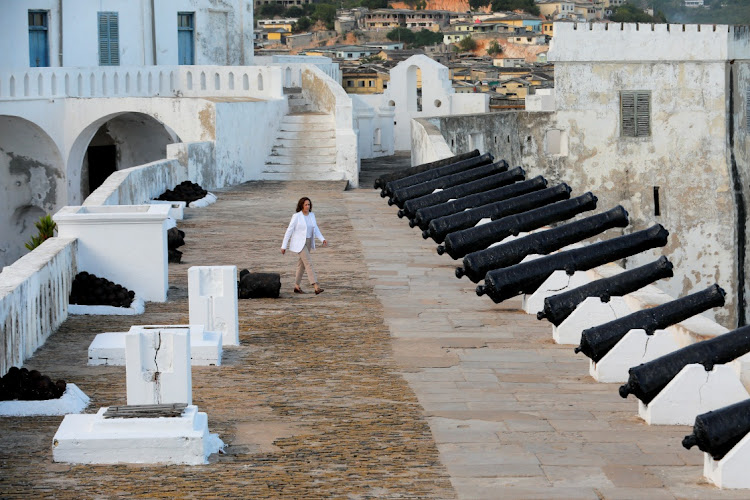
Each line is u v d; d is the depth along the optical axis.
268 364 15.48
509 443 12.01
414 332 17.47
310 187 37.19
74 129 39.62
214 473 11.00
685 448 11.65
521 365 15.51
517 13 167.62
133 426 11.39
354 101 50.03
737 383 12.67
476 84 93.19
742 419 10.76
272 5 184.00
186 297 19.58
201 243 25.64
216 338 15.82
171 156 32.62
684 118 48.53
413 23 173.62
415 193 28.14
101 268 19.02
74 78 39.88
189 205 30.91
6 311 14.22
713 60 47.97
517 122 49.75
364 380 14.66
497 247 19.80
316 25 172.38
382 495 10.43
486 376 14.91
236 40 49.38
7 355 14.27
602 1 168.00
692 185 48.81
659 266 16.98
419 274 22.31
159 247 19.06
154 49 45.72
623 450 11.80
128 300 18.42
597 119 49.09
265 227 28.05
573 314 16.62
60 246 17.88
